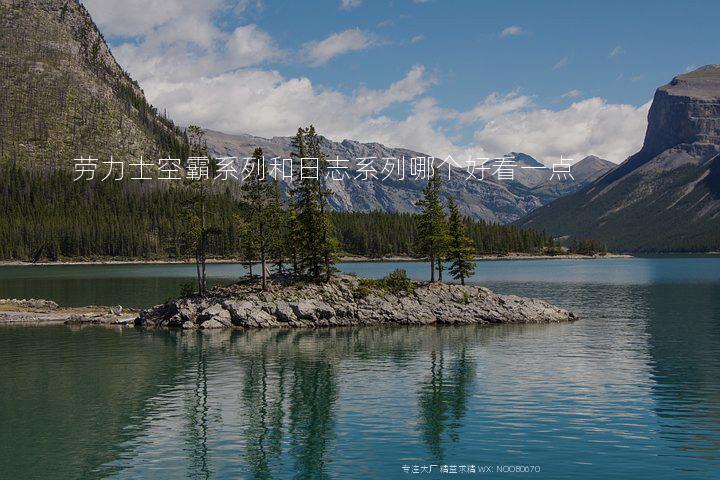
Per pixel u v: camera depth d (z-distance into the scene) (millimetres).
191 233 96625
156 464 31391
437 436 35406
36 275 188625
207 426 37719
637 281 176750
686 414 39594
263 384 48812
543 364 56375
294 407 41812
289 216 97500
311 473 30109
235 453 32969
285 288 92500
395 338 73000
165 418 39406
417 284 101875
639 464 31000
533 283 168375
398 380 49969
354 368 54938
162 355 61469
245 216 95188
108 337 73750
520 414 39688
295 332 78312
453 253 106500
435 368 54719
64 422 38625
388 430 36625
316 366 55844
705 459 31641
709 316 94062
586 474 29734
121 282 158125
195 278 172875
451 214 106750
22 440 35188
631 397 44000
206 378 51062
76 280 165875
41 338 72562
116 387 47906
